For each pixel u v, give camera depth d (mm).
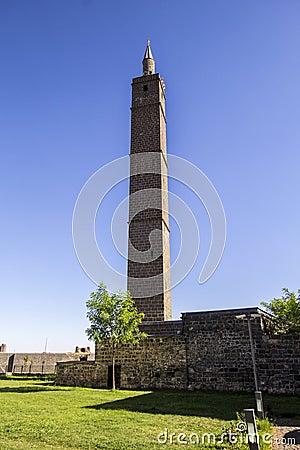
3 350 51969
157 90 35281
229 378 21234
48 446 8781
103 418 12148
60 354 47594
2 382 29516
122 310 23734
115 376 24219
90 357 48375
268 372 20438
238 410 14062
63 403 15812
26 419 11883
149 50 38719
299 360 19938
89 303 24000
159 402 16359
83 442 9117
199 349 22438
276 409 14500
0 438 9484
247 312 21844
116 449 8547
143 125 34438
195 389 21766
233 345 21656
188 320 23266
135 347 24141
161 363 23156
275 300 26281
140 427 10789
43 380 32375
